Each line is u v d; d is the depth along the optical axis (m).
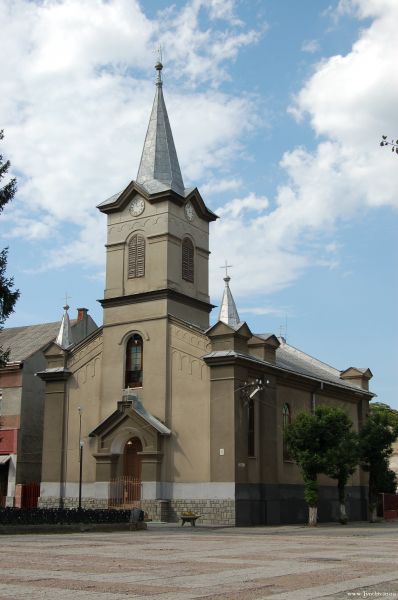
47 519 29.91
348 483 53.91
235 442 39.81
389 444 54.31
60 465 45.84
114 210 47.62
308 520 46.69
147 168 48.25
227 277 54.91
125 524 33.03
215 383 41.06
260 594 11.80
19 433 52.12
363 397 58.53
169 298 44.38
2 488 51.72
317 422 41.81
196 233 48.03
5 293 35.66
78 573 14.54
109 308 46.53
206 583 13.16
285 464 45.53
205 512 39.91
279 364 47.34
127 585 12.75
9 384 53.56
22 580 13.31
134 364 44.97
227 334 41.41
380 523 50.03
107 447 43.59
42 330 60.91
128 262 46.41
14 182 37.00
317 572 15.17
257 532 34.25
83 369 46.84
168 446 42.09
